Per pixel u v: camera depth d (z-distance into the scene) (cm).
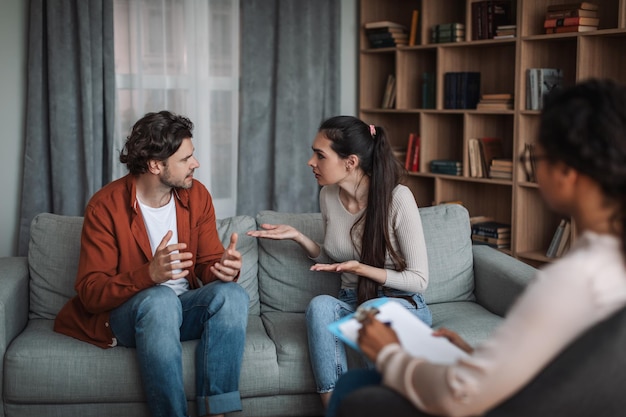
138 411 238
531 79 372
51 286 267
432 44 424
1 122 389
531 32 377
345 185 252
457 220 291
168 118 243
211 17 429
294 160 454
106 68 394
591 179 117
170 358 224
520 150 380
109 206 244
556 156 119
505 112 384
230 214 454
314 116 459
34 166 388
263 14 439
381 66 484
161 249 227
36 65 382
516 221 385
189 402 237
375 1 473
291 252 282
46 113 389
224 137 444
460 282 284
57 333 248
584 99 118
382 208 245
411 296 249
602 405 119
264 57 443
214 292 238
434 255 282
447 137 448
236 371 234
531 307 115
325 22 456
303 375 242
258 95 444
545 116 122
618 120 114
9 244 400
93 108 392
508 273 265
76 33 386
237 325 234
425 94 440
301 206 461
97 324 239
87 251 241
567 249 368
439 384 121
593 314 115
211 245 265
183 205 258
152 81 416
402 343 143
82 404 237
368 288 245
